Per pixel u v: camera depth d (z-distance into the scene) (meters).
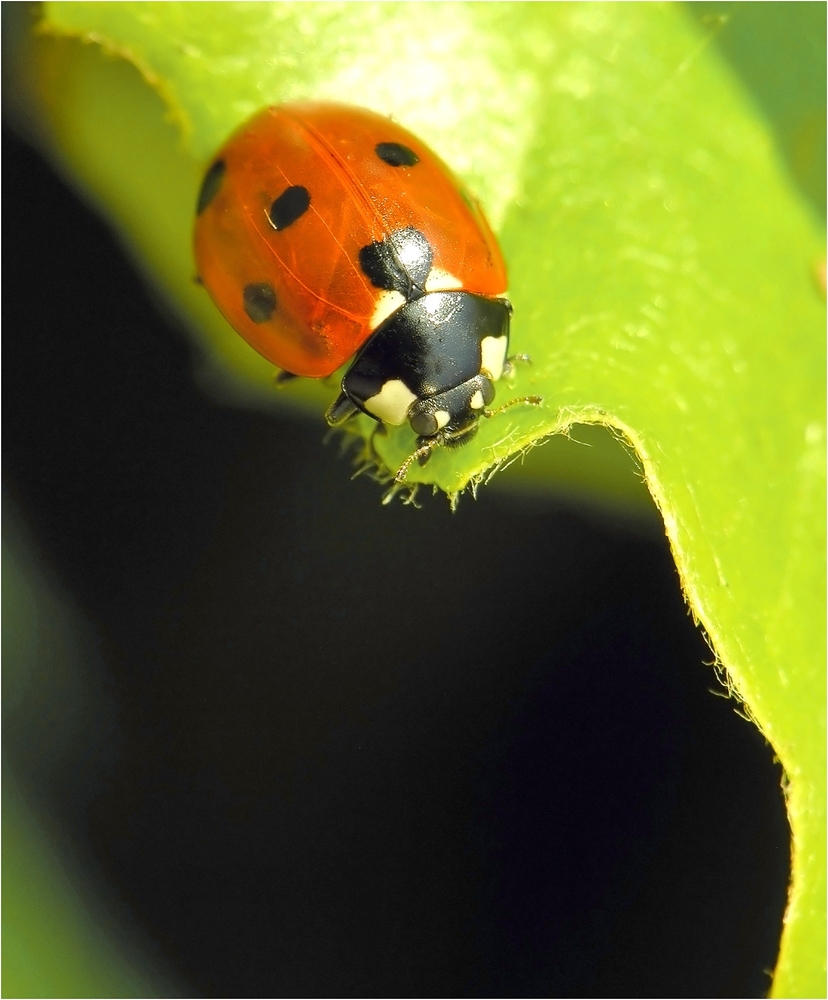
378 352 0.09
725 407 0.08
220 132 0.09
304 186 0.09
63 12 0.08
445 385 0.09
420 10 0.09
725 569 0.08
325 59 0.09
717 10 0.09
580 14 0.09
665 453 0.08
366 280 0.09
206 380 0.09
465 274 0.09
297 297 0.09
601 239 0.09
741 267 0.09
